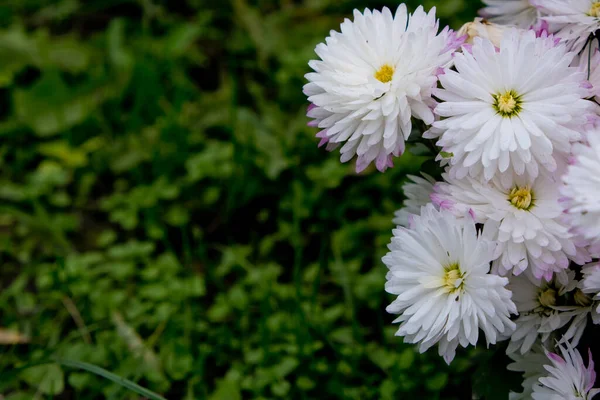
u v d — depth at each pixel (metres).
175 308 0.79
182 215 0.86
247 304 0.79
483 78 0.61
